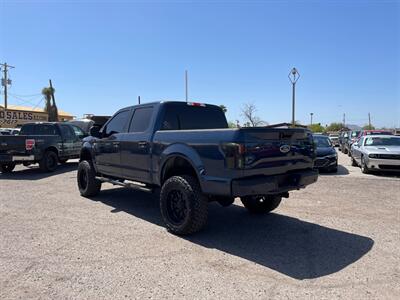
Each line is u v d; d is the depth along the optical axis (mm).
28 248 4672
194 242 4945
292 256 4410
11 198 8062
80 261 4219
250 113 30281
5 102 43812
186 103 6422
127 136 6586
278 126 5484
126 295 3371
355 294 3391
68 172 12938
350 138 23766
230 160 4492
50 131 13578
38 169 13961
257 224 5875
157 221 6051
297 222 5988
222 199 5469
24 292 3424
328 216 6375
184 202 5148
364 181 10750
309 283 3641
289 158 5117
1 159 11883
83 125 20453
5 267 4039
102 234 5293
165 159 5508
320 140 14078
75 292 3430
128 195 8406
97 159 7730
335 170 13086
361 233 5352
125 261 4227
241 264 4148
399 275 3830
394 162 11828
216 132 4727
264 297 3334
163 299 3295
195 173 5434
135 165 6375
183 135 5258
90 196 8164
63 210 6855
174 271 3939
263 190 4656
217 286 3570
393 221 6027
